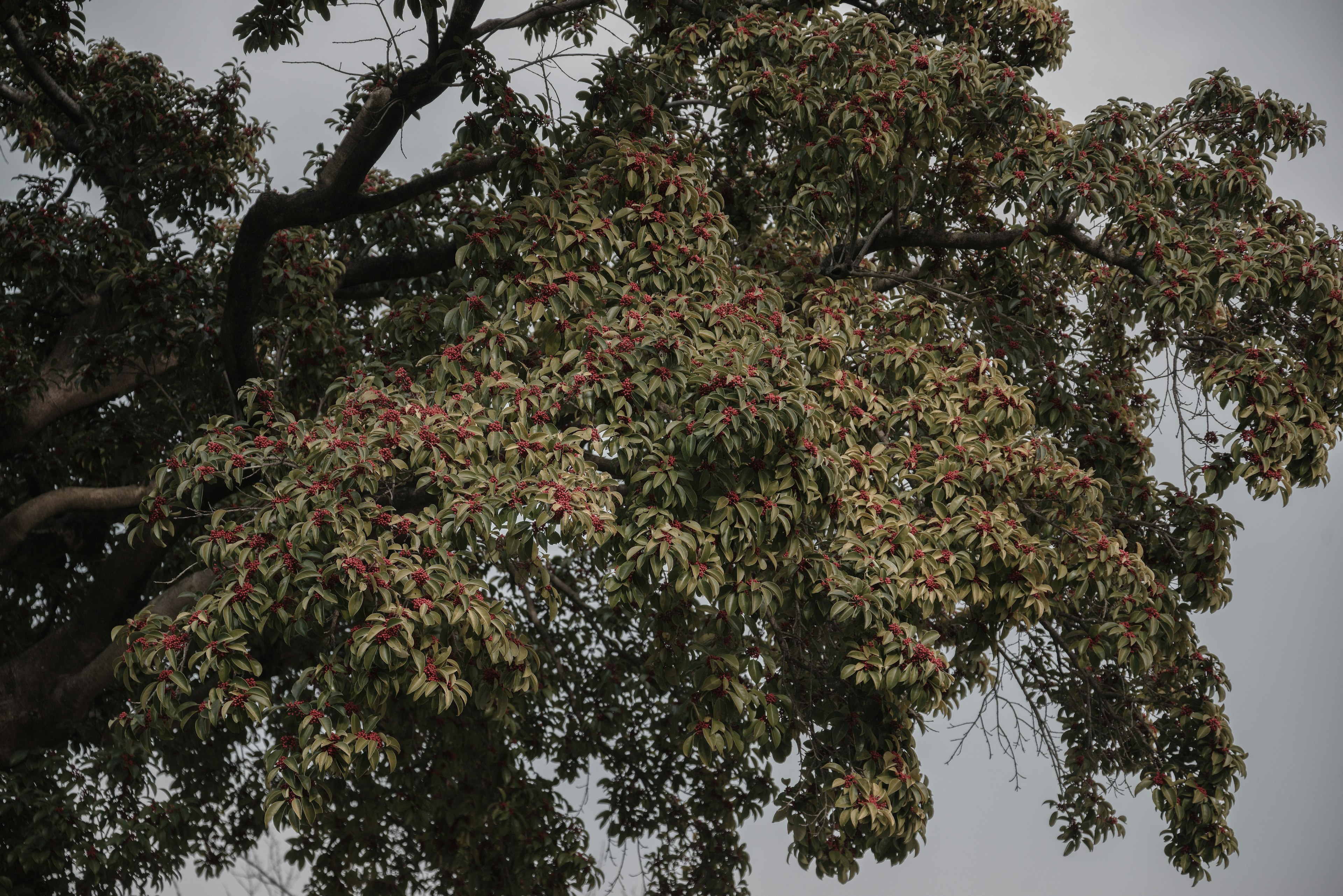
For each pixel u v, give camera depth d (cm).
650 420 660
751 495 655
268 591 620
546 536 621
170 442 1176
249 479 806
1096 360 1131
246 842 1238
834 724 834
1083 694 1012
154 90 1149
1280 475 821
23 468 1155
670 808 1262
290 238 982
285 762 603
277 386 954
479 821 1195
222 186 1170
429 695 600
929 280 1095
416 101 777
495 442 646
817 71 868
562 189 770
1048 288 1117
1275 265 859
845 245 977
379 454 636
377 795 1159
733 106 859
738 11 922
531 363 778
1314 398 857
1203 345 934
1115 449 1009
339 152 955
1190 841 955
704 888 1261
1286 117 938
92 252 1016
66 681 934
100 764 917
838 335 779
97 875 966
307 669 627
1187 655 984
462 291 848
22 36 1100
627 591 643
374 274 1048
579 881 1177
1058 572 780
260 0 751
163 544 693
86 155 1140
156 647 618
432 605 589
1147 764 978
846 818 765
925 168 969
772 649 757
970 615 784
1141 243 870
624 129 838
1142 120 881
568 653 1288
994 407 797
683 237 764
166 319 962
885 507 727
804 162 887
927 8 1138
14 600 1171
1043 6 1105
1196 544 934
